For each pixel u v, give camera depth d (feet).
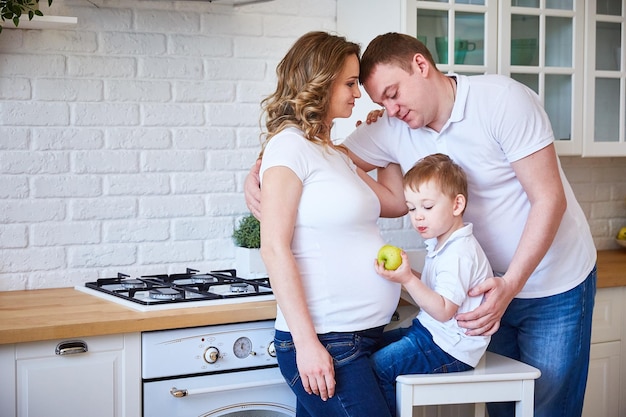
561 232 8.23
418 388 7.22
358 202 7.14
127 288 9.21
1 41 9.21
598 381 10.36
